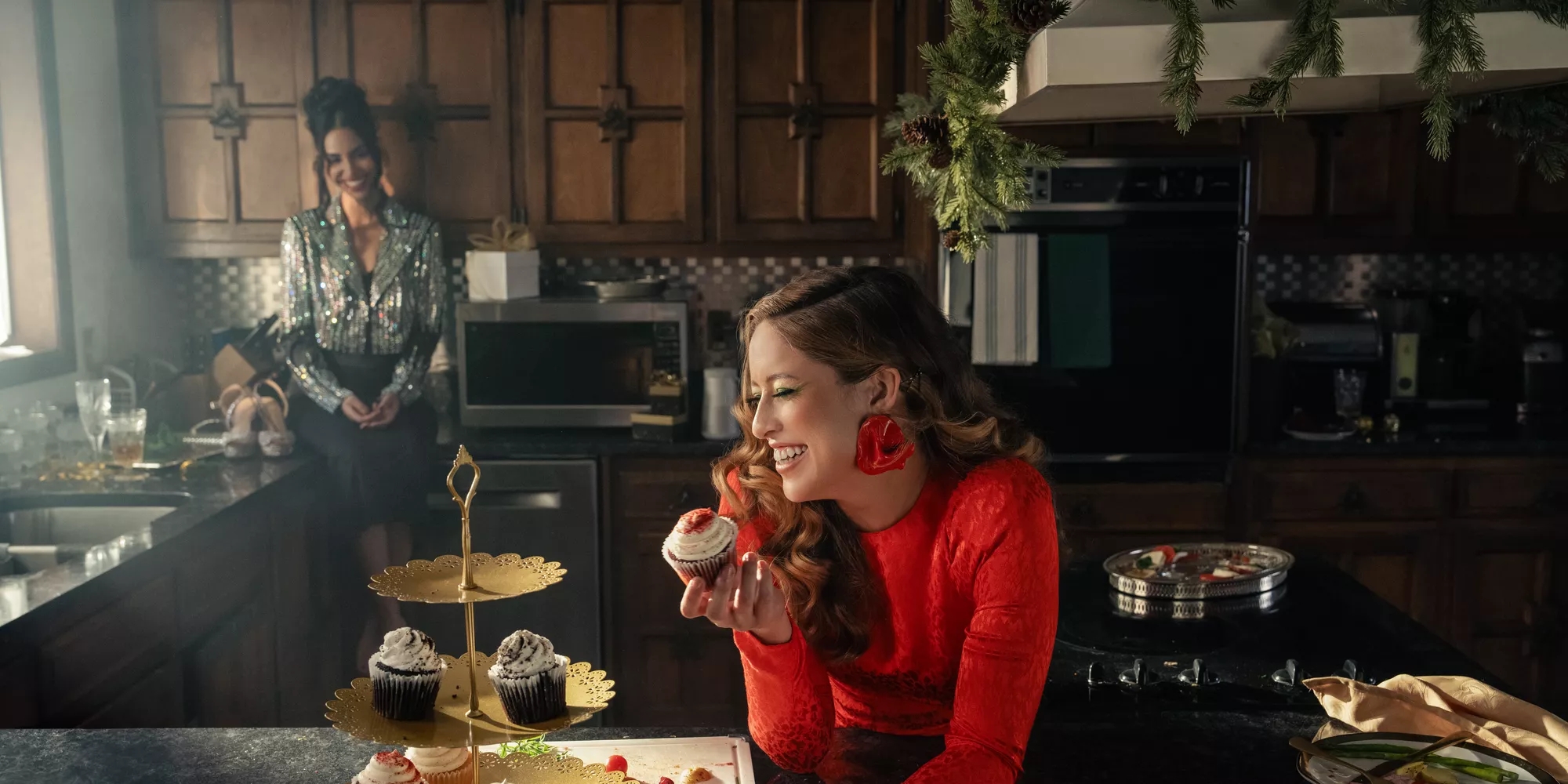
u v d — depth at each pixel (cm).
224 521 282
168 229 391
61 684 209
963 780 120
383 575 112
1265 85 144
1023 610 130
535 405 388
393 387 364
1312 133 393
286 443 347
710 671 382
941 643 141
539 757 127
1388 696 145
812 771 137
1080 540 386
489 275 385
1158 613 193
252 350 370
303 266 360
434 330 375
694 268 433
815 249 406
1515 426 403
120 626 231
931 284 395
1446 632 387
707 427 383
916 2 393
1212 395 381
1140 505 384
